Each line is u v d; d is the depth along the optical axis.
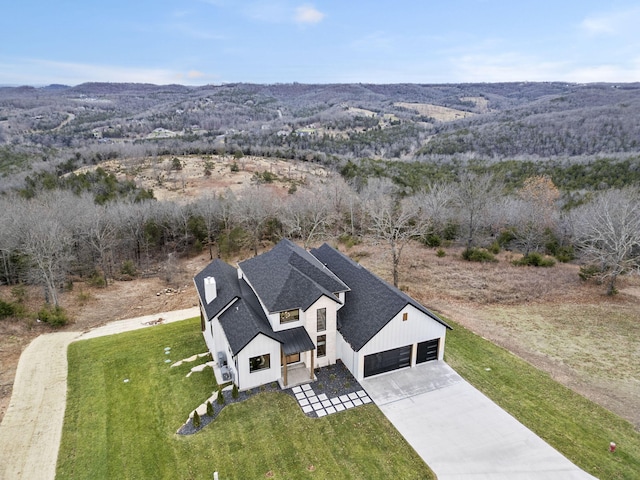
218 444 19.41
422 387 23.56
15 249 40.50
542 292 37.06
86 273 47.38
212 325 25.61
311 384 23.73
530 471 17.83
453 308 34.03
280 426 20.48
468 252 46.31
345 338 24.36
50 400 22.88
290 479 17.48
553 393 22.95
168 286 42.53
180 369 25.56
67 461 18.67
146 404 22.34
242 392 23.03
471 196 49.00
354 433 20.05
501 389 23.38
